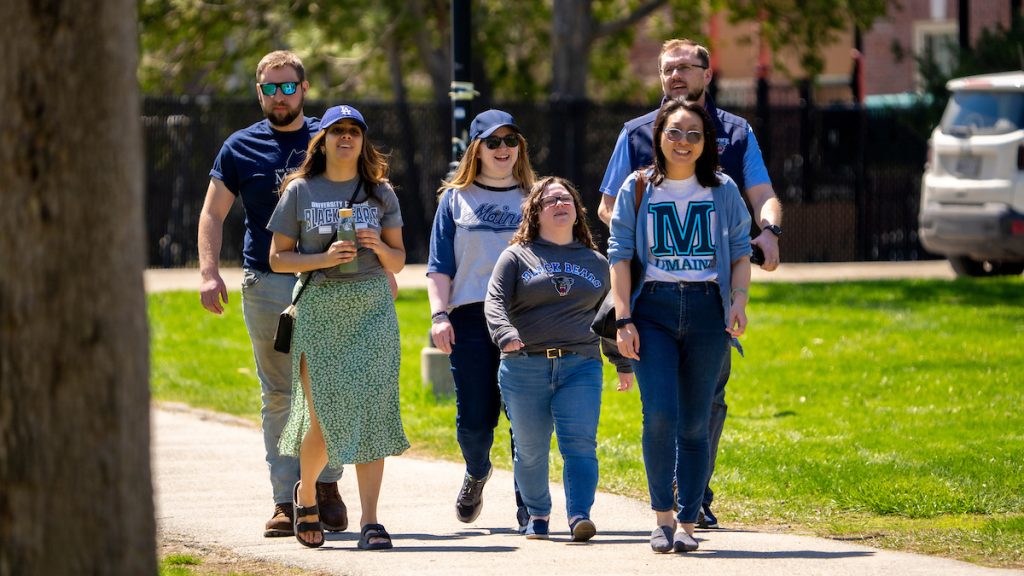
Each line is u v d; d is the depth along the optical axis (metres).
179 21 77.88
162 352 44.28
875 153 72.75
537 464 22.14
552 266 21.62
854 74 92.62
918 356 41.28
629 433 32.03
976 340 43.75
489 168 22.84
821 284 58.56
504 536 22.50
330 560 20.27
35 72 11.63
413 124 69.25
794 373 39.00
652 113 23.09
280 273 22.05
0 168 11.66
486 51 89.81
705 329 20.17
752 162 23.03
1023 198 56.06
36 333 11.69
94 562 11.90
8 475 11.69
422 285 60.31
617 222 20.25
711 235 20.23
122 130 11.99
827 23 80.44
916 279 59.25
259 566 20.09
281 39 77.00
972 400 35.06
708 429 21.20
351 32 75.44
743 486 26.03
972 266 61.88
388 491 26.61
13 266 11.66
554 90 77.69
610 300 20.42
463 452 22.97
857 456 28.41
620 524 23.56
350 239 20.62
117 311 11.97
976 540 21.47
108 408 11.92
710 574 18.86
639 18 79.50
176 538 22.22
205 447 30.94
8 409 11.68
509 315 21.83
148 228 66.38
